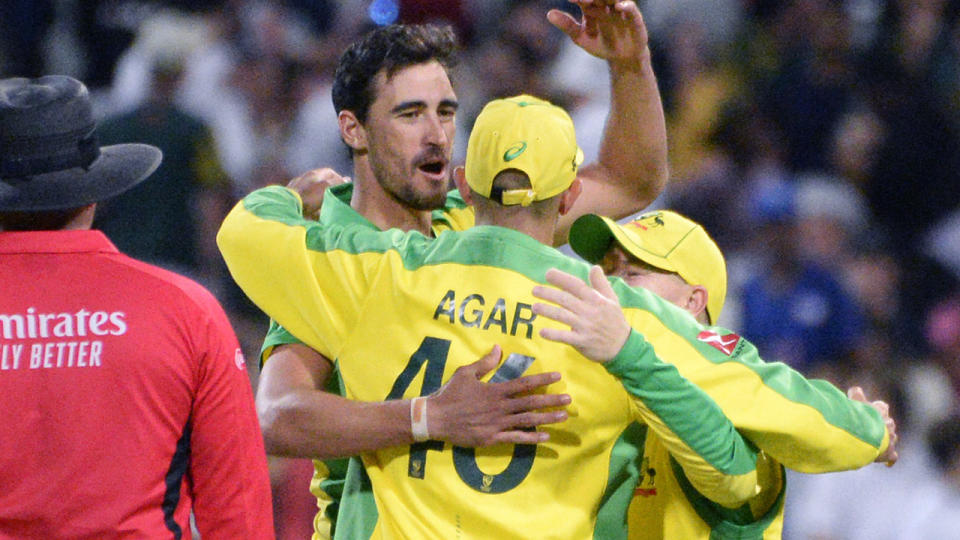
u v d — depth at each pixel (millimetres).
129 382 10406
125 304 10539
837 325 30328
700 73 36188
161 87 29078
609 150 14227
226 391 10844
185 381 10609
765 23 36969
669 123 35562
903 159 34969
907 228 34812
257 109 34750
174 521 10719
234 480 10930
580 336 10555
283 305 12125
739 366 11289
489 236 11461
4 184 10531
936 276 33688
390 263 11664
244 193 33500
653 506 12367
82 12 36406
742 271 31250
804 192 32906
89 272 10609
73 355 10383
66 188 10602
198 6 36156
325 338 11875
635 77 13609
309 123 34781
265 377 12234
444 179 12969
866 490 25266
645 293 11523
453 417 11047
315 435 11500
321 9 37625
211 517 10945
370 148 12914
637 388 10742
